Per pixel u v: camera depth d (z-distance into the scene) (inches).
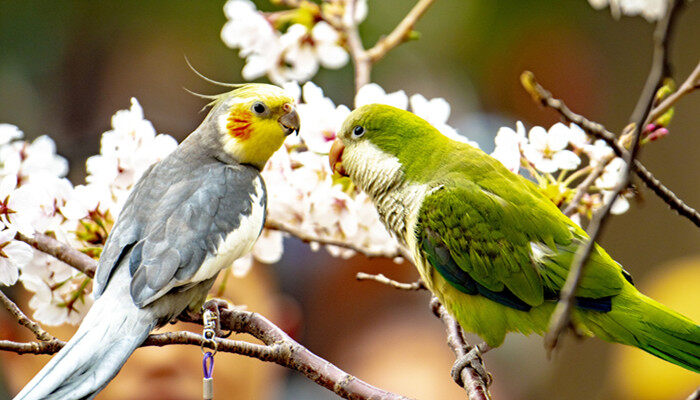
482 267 126.3
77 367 123.0
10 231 125.3
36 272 126.8
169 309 124.7
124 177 127.5
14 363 131.4
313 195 128.0
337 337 143.3
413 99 129.0
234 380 132.1
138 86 150.0
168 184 126.1
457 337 127.1
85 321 123.9
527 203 126.5
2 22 153.7
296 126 127.1
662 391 137.7
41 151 129.0
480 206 126.4
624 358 141.4
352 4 131.3
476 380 125.8
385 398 124.3
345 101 151.6
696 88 126.2
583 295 125.8
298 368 124.6
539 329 126.3
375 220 129.0
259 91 127.2
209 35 150.0
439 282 127.0
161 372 131.0
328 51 131.3
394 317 140.8
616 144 122.7
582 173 127.6
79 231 127.2
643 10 132.4
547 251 126.1
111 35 154.0
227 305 126.2
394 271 142.9
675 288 139.9
